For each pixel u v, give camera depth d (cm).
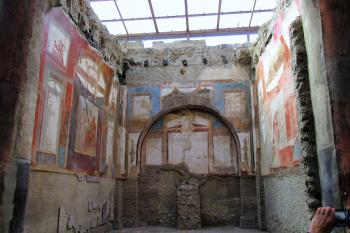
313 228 174
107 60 979
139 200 1095
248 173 1053
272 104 862
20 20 367
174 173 1108
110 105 1012
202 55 1163
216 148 1112
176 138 1130
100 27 902
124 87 1141
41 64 575
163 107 1130
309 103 468
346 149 304
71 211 704
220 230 995
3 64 354
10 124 345
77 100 743
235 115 1101
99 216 895
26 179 367
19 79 357
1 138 339
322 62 346
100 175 906
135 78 1160
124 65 1159
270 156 905
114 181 1041
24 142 363
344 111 311
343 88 314
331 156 327
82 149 772
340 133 310
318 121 366
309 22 382
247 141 1076
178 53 1172
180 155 1117
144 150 1130
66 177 679
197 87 1135
